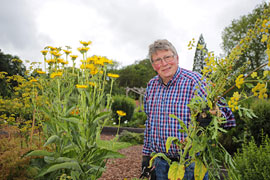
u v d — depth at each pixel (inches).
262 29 29.0
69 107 76.2
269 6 29.1
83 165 66.4
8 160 56.8
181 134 63.1
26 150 66.5
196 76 63.9
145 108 75.3
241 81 29.4
